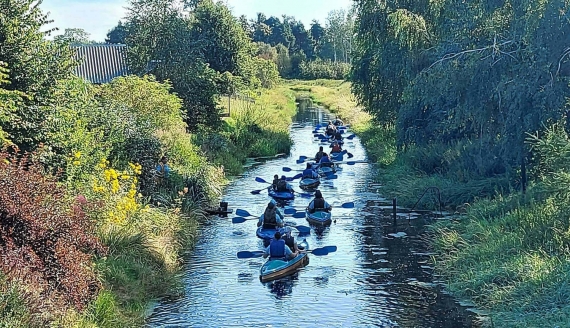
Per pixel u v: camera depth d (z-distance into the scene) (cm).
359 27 3148
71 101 1859
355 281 1495
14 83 1595
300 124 5469
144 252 1495
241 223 2069
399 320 1250
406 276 1520
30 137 1558
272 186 2528
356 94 3666
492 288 1325
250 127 3981
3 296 913
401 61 2838
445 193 2200
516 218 1614
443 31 2400
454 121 2162
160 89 2995
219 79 3991
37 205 1092
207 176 2459
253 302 1362
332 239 1869
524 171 1864
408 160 2766
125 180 1850
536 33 1747
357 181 2817
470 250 1560
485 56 1956
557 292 1180
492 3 1966
